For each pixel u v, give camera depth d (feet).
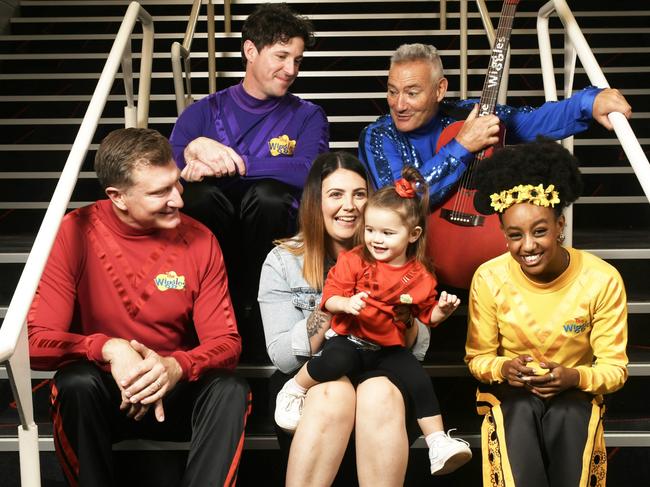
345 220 7.37
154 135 7.04
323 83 13.97
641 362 8.20
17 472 8.16
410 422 6.89
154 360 6.62
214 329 7.32
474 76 13.89
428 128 8.77
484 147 8.04
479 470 8.07
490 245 7.99
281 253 7.63
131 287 7.27
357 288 6.91
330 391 6.63
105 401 6.72
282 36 9.01
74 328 7.54
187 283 7.35
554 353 7.02
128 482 7.84
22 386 6.15
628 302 8.67
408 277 6.82
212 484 6.60
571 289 6.93
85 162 12.71
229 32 14.76
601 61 14.44
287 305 7.50
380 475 6.52
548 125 8.49
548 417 6.58
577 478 6.43
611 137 12.73
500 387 7.07
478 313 7.19
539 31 9.51
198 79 14.14
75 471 6.70
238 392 6.77
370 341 6.91
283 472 8.09
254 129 9.34
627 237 10.21
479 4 11.48
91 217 7.36
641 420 8.05
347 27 15.37
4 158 12.83
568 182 6.61
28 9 16.40
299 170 8.89
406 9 15.85
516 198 6.52
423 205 6.95
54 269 7.13
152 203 6.95
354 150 12.71
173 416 7.14
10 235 11.35
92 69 14.94
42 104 14.07
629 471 8.10
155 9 16.20
